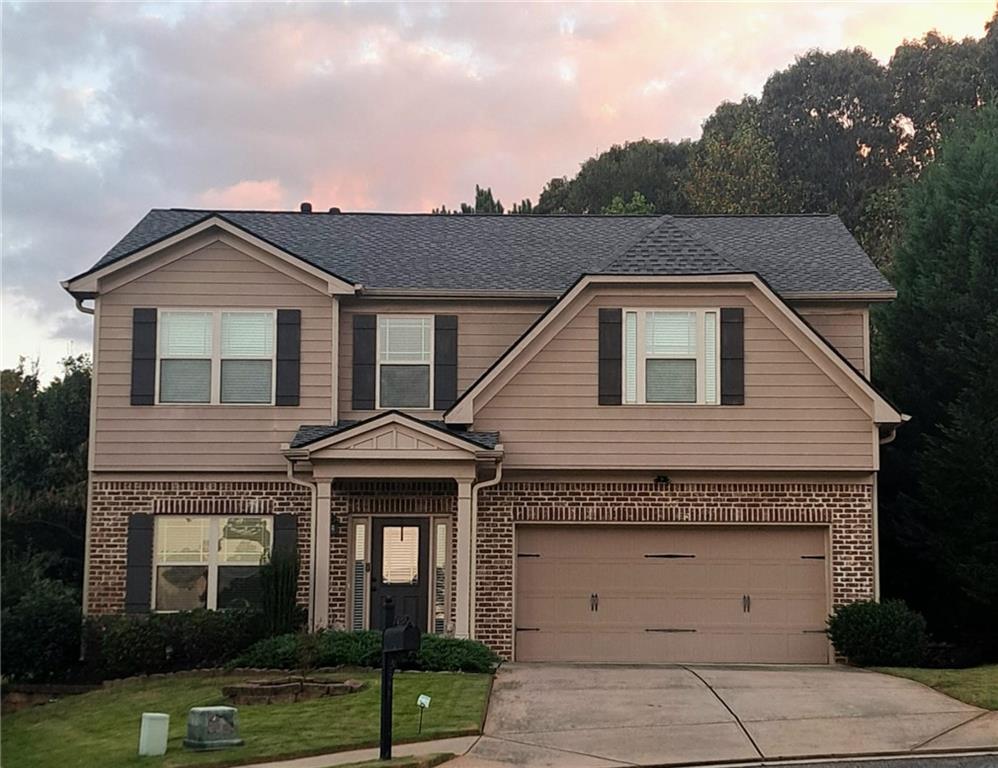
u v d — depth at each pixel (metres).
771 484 20.45
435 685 15.87
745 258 23.16
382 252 23.17
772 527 20.52
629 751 12.59
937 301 22.89
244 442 20.62
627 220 25.25
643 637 20.39
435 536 20.64
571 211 59.31
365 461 19.47
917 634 19.28
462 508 19.50
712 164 53.84
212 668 18.53
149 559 20.33
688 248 20.95
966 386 22.39
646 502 20.42
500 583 20.31
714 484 20.45
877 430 20.20
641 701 15.20
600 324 20.48
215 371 20.75
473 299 21.58
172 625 18.84
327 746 12.58
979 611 22.34
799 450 20.19
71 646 19.27
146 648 18.67
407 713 14.19
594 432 20.31
